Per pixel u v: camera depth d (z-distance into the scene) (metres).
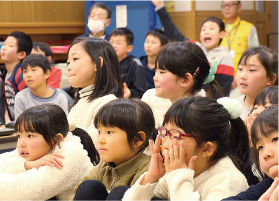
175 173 1.50
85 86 2.42
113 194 1.56
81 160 1.89
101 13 4.85
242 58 2.62
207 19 4.27
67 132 1.95
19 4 5.59
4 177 1.83
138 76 4.04
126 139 1.67
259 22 6.29
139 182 1.56
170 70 2.10
